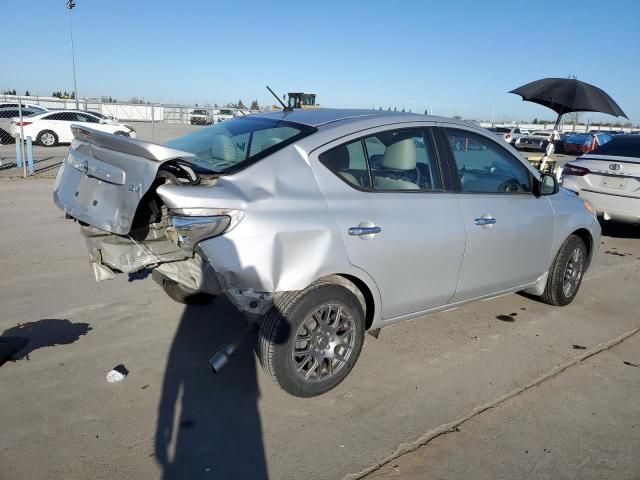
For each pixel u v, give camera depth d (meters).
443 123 4.02
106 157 3.17
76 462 2.70
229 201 2.91
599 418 3.31
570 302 5.31
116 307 4.65
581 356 4.16
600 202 8.02
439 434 3.07
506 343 4.33
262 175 3.13
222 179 3.06
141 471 2.66
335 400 3.38
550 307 5.20
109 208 3.05
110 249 3.42
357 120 3.62
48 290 4.98
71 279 5.30
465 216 3.94
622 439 3.10
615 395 3.59
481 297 4.36
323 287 3.22
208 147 3.60
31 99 20.62
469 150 4.17
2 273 5.39
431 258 3.72
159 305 4.73
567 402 3.48
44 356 3.74
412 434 3.06
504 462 2.85
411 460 2.84
